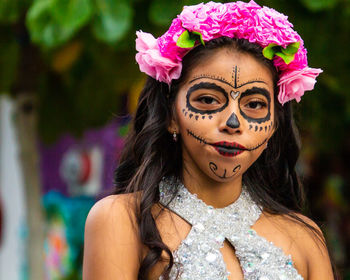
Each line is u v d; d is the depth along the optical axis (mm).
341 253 9164
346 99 7305
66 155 11625
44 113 7934
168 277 3361
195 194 3600
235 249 3518
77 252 10469
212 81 3447
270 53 3494
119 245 3412
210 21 3473
